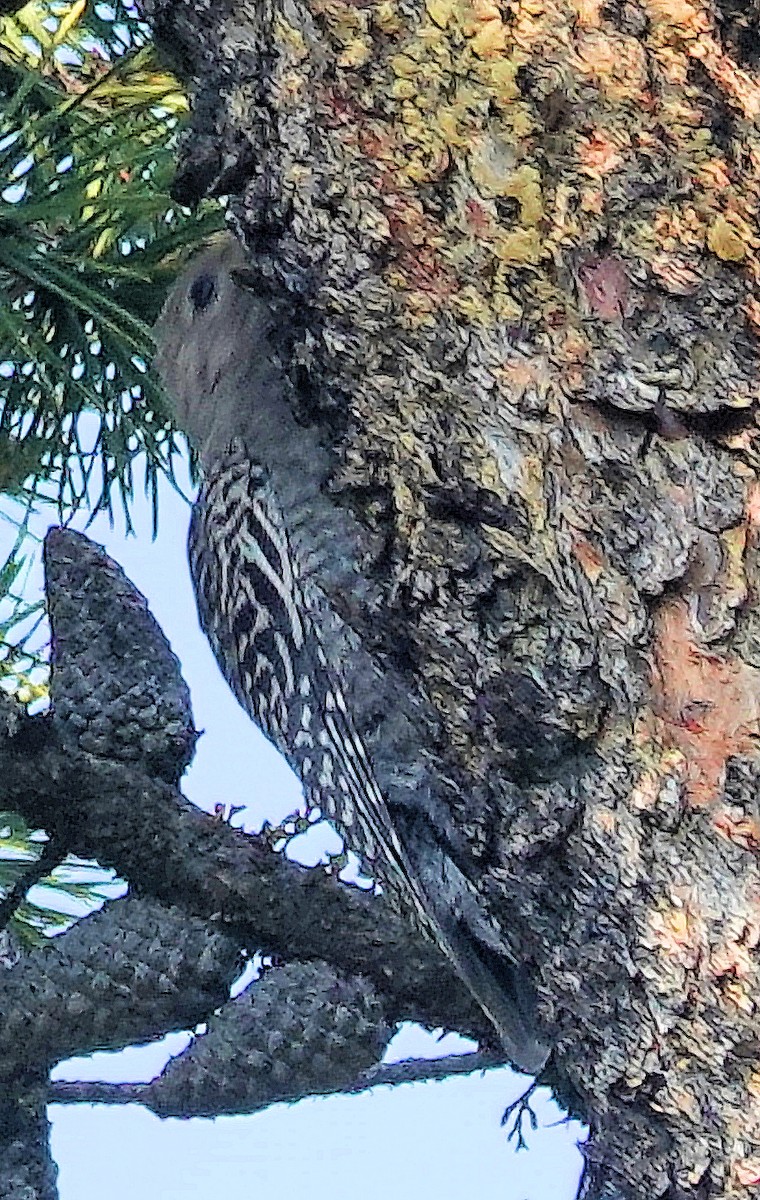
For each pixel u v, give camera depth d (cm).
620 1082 214
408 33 210
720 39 209
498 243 209
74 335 410
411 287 212
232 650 386
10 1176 357
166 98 416
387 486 218
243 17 216
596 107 207
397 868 314
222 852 342
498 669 214
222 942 359
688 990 207
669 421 208
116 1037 355
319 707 331
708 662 207
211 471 378
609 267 208
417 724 228
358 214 211
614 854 211
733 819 206
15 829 480
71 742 345
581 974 216
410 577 218
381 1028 381
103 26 438
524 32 209
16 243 380
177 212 427
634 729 210
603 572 210
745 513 207
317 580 268
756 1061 205
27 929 470
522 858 217
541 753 214
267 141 215
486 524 213
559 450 211
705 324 207
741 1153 206
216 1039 378
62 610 363
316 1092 379
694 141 207
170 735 351
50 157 383
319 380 221
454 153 209
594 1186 298
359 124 211
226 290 377
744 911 205
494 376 211
